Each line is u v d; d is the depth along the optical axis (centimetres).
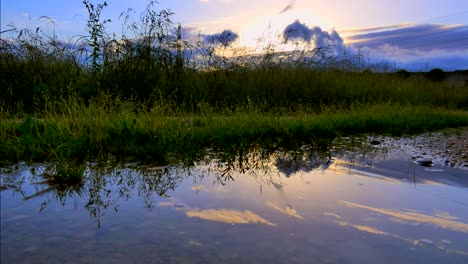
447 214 207
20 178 240
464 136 497
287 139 430
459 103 1116
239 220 185
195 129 401
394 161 337
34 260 136
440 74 1742
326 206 211
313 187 249
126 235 162
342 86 827
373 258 152
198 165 306
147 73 655
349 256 152
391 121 559
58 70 636
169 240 158
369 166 317
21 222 172
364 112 612
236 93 705
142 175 267
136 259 140
